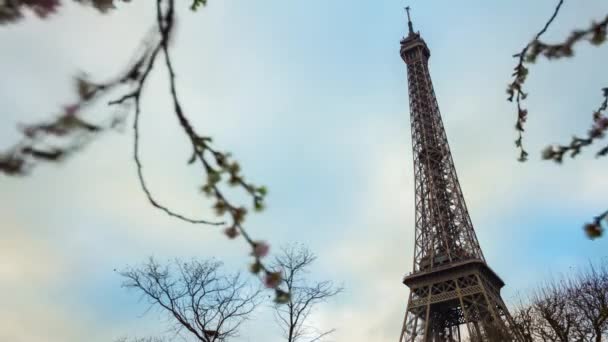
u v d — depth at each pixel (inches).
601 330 2500.0
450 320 4436.5
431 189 5108.3
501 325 3129.9
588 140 348.2
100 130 205.9
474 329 3614.7
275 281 235.3
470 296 3917.3
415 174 5349.4
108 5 217.6
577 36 326.0
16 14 195.2
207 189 235.3
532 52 345.7
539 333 2605.8
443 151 5418.3
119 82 208.2
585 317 2495.1
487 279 4269.2
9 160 193.3
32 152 196.2
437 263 4453.7
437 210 4909.0
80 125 198.7
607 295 2486.5
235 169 237.6
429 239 4719.5
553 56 338.6
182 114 231.0
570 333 2476.6
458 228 4729.3
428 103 5876.0
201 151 235.1
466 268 4089.6
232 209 235.9
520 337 2706.7
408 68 6358.3
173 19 212.4
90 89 201.5
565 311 2534.5
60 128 196.4
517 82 380.8
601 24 319.9
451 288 4060.0
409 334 3932.1
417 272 4411.9
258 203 240.8
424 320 4030.5
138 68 211.9
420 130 5674.2
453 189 5044.3
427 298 4062.5
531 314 2733.8
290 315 1482.5
